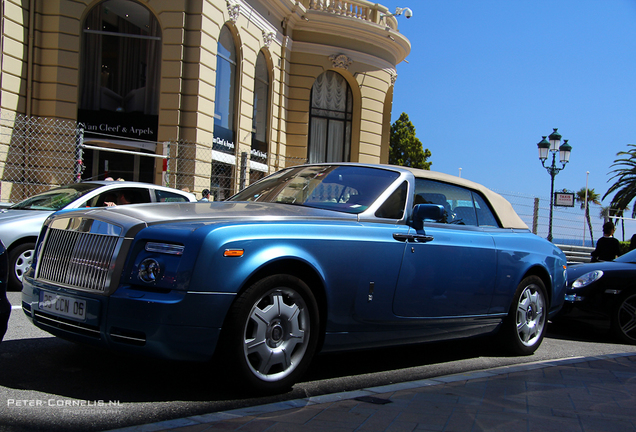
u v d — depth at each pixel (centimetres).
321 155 2403
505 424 320
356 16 2388
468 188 535
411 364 490
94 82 1636
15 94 1514
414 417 326
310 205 452
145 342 331
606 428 321
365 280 410
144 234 347
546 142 1906
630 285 682
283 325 373
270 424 307
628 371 477
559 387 408
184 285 332
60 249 382
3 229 740
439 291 462
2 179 1475
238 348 347
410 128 6166
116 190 823
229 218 372
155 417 320
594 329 713
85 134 1603
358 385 411
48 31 1562
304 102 2294
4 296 361
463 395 376
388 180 467
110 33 1641
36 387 361
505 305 528
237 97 1912
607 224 1041
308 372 439
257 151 2078
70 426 300
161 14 1631
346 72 2375
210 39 1686
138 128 1647
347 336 409
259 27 2016
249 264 350
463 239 488
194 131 1641
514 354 551
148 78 1659
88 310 346
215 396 362
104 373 399
